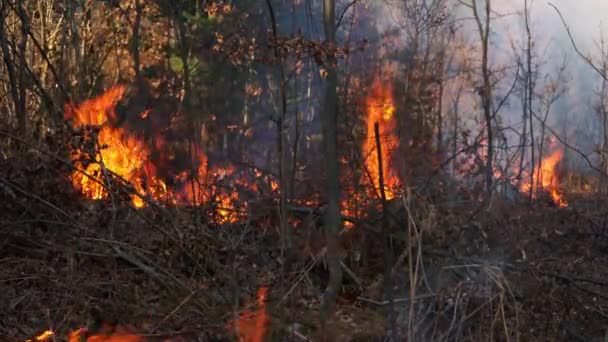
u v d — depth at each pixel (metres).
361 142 9.61
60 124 8.36
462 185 9.38
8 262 7.40
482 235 7.82
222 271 7.17
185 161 10.73
